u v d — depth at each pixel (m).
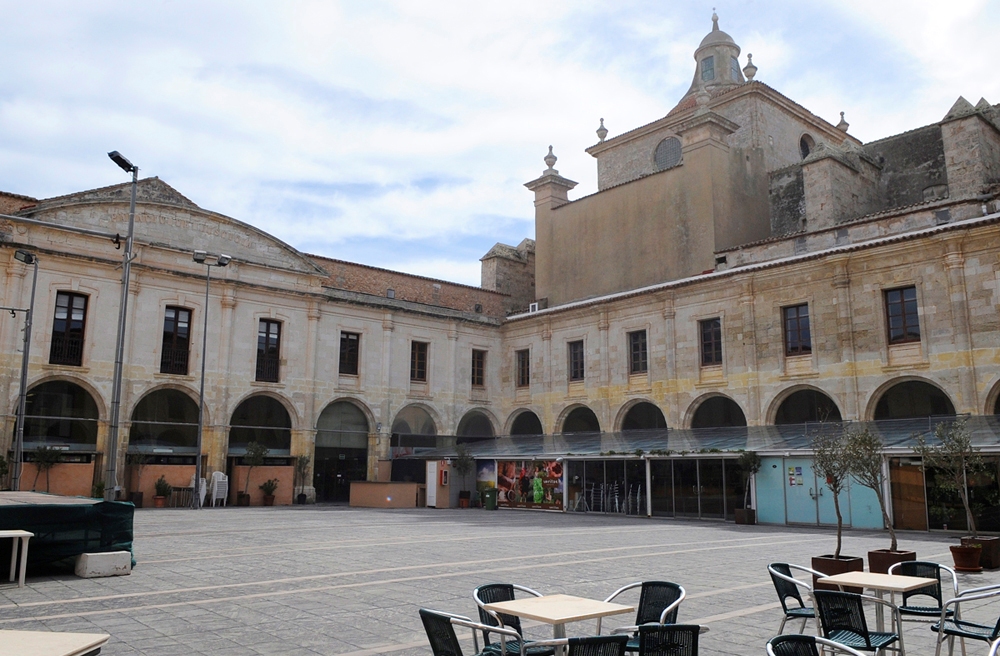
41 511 13.22
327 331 39.19
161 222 34.62
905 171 36.53
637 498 31.88
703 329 34.81
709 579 13.62
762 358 32.31
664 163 44.97
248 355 36.44
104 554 13.48
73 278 32.03
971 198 27.84
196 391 34.62
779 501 27.53
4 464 28.69
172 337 34.50
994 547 15.55
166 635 9.08
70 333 31.84
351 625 9.67
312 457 37.69
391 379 40.75
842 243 31.30
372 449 39.81
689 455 30.14
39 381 30.69
